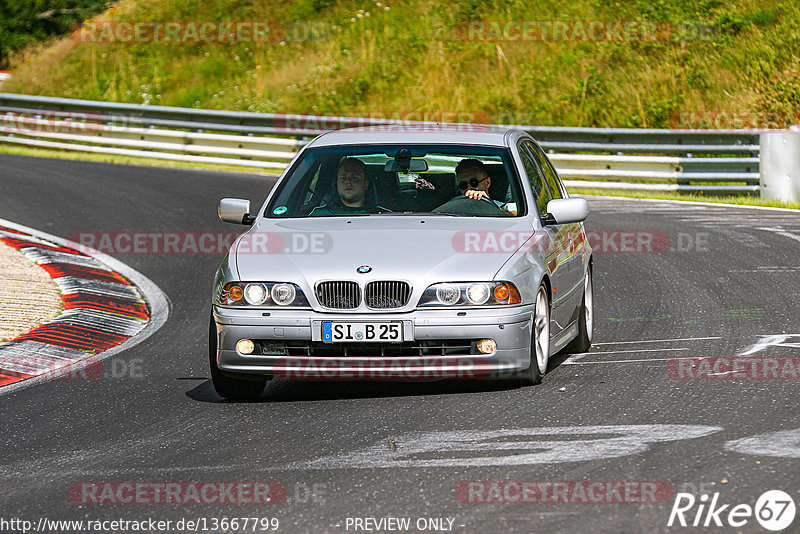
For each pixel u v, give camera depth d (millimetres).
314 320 21828
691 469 16422
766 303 33031
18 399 24359
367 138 26828
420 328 21688
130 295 38875
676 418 19609
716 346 26812
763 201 60469
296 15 110312
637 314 32625
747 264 40625
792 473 16047
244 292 22312
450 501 15422
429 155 25891
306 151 26688
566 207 24875
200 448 19234
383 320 21688
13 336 31375
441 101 91875
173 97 100500
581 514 14648
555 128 68375
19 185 65625
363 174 25469
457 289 21859
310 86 97875
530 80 92562
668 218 53781
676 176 64562
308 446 18938
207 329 32844
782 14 96625
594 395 21797
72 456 19141
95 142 83438
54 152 84688
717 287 36375
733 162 63281
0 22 116125
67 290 38531
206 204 59094
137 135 81375
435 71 96125
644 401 21078
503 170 25656
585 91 89438
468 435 19094
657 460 16969
